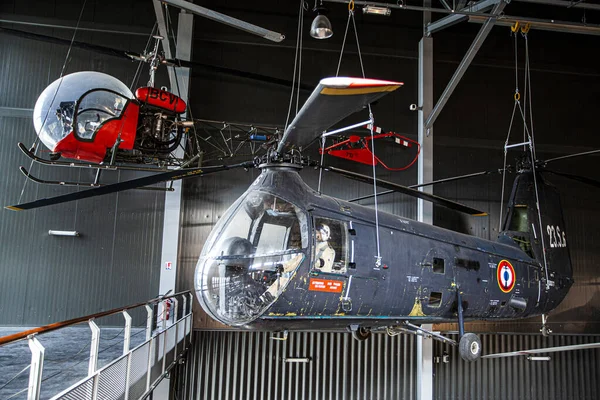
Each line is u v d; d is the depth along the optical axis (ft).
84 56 38.68
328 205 19.76
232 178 39.42
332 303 18.94
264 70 40.96
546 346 40.86
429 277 22.26
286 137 16.56
